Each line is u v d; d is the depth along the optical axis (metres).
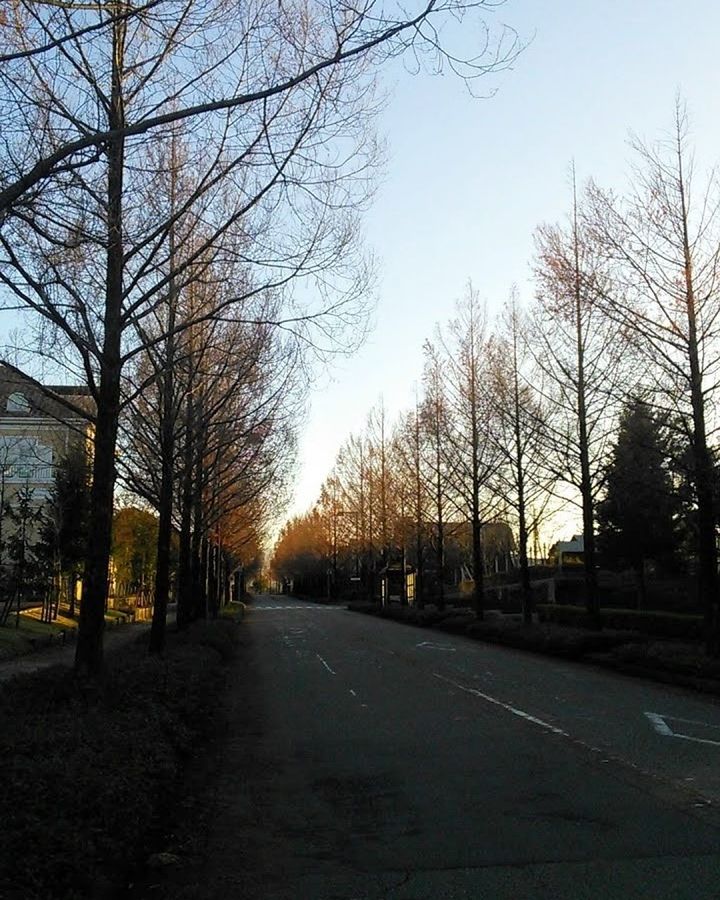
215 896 5.50
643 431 21.97
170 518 15.79
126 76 9.68
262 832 6.98
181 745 9.17
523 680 17.61
